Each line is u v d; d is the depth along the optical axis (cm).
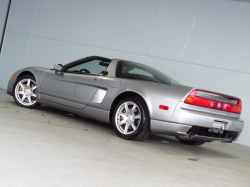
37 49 821
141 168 284
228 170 351
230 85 648
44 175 218
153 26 719
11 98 630
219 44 661
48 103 505
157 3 718
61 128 405
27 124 383
